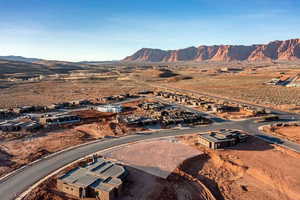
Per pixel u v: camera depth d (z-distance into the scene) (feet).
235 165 94.17
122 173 77.05
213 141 111.34
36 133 128.26
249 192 78.69
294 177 86.02
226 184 83.46
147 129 140.77
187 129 141.59
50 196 68.03
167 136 127.95
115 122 153.17
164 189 75.05
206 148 111.75
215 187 81.56
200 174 89.51
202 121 158.40
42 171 84.07
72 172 77.36
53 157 96.73
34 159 94.07
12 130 132.87
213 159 102.32
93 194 68.28
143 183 77.77
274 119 165.99
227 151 108.68
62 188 71.26
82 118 165.58
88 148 107.86
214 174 90.17
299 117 174.40
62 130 135.54
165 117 162.40
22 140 116.78
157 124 152.15
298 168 92.68
